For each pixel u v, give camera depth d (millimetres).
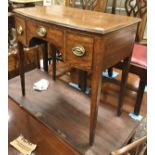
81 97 1558
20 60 1388
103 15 1144
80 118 1334
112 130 1239
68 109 1415
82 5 1754
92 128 1063
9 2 1836
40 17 1018
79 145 1127
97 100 967
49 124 1276
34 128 1270
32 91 1599
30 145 1144
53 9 1276
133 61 1286
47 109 1408
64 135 1194
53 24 955
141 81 1304
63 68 2129
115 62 1001
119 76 2004
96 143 1142
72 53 936
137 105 1406
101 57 851
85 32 842
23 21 1161
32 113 1365
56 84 1719
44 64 1959
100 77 909
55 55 1705
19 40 1280
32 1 1866
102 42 818
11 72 1897
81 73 1649
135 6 1536
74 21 951
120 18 1072
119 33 924
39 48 2004
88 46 862
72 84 1846
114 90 1779
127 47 1066
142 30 1552
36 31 1087
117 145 1133
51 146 1145
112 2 1634
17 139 1180
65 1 1918
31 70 1979
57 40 985
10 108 1438
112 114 1385
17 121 1322
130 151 747
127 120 1331
